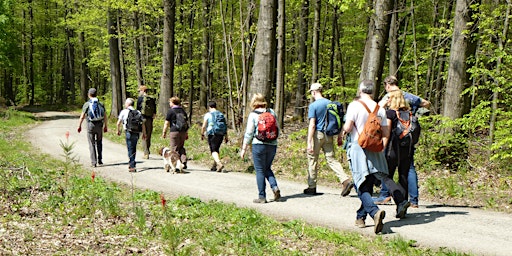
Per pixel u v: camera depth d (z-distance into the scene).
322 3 20.75
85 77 41.44
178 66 24.95
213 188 8.90
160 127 19.53
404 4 16.31
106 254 4.77
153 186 9.10
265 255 4.92
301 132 13.34
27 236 5.11
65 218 6.07
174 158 10.66
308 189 8.23
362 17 18.38
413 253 4.92
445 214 6.61
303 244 5.36
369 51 11.59
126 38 24.17
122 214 6.52
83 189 7.94
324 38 22.70
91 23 25.61
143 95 13.01
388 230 5.86
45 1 39.38
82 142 16.58
